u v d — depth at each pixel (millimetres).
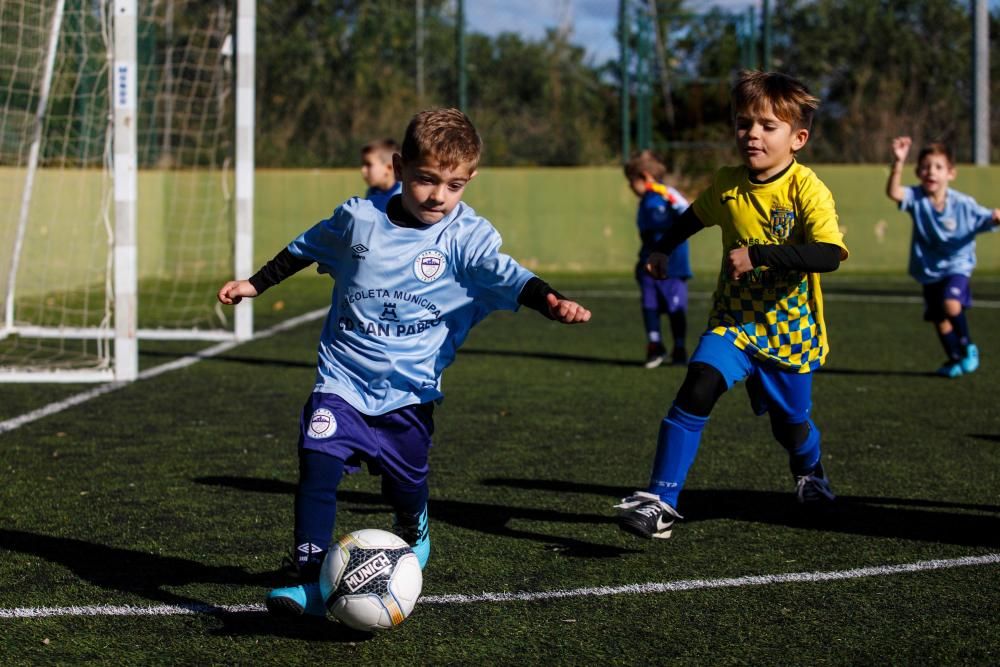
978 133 16547
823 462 5078
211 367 8039
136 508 4254
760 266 3350
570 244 16188
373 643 2924
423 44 22922
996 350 8984
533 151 19734
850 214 16172
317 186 15828
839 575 3488
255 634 2988
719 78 21062
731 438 5629
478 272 2955
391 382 3018
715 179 3861
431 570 3531
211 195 15250
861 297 13125
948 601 3248
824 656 2838
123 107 7059
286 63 20359
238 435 5656
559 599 3268
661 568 3568
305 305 12703
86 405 6477
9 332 9414
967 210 7391
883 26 23719
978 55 16391
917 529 4008
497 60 23453
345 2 22266
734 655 2846
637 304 12625
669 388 7215
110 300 7980
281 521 4086
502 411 6355
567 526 4051
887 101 20719
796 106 3588
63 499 4383
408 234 2955
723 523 4102
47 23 9930
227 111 15164
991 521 4113
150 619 3096
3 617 3096
